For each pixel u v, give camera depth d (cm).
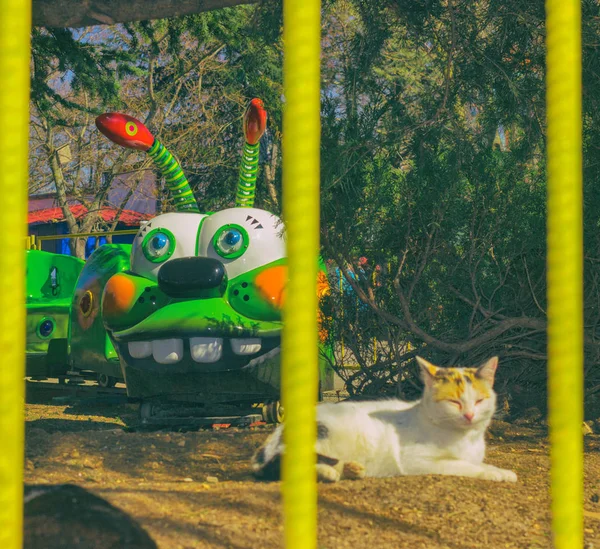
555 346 218
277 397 795
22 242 208
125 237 2750
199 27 1331
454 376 486
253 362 760
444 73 729
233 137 2352
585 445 692
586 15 641
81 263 1334
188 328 729
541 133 693
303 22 189
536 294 815
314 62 191
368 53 736
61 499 299
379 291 840
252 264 779
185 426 811
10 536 205
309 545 191
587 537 391
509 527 376
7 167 206
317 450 461
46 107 1142
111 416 971
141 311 769
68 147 2619
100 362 1001
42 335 1163
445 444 488
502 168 783
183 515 361
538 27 662
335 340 854
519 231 786
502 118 714
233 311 756
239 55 2130
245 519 358
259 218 803
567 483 217
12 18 206
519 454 646
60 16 499
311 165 191
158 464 542
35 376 1184
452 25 663
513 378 848
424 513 391
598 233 740
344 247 774
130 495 392
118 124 854
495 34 706
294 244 191
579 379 218
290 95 191
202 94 2345
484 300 842
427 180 768
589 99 663
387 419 495
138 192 2684
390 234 805
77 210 2731
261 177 1271
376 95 751
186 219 816
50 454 568
